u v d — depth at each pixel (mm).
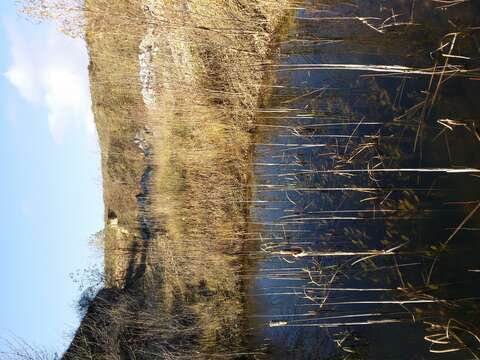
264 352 6754
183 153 8078
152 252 8430
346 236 6316
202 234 7758
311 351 6371
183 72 7820
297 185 6938
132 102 9055
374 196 6027
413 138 5652
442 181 5328
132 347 7445
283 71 7113
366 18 6125
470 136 5012
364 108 6266
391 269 5738
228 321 7180
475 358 4762
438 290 5207
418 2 5715
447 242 5215
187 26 7656
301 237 6793
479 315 4809
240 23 7359
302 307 6629
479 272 4863
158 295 7941
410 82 5762
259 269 7176
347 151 6375
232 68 7453
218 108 7562
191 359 6938
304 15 6949
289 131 7031
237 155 7559
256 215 7324
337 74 6613
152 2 7836
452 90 5242
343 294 6211
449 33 5320
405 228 5680
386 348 5648
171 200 8172
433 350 5016
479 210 4910
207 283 7551
